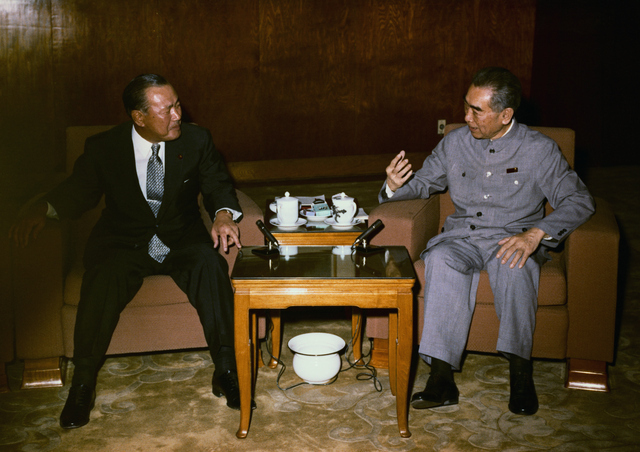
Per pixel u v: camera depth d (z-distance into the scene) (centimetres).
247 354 192
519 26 603
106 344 216
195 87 541
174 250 233
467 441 194
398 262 200
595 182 557
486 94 215
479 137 228
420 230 241
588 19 588
